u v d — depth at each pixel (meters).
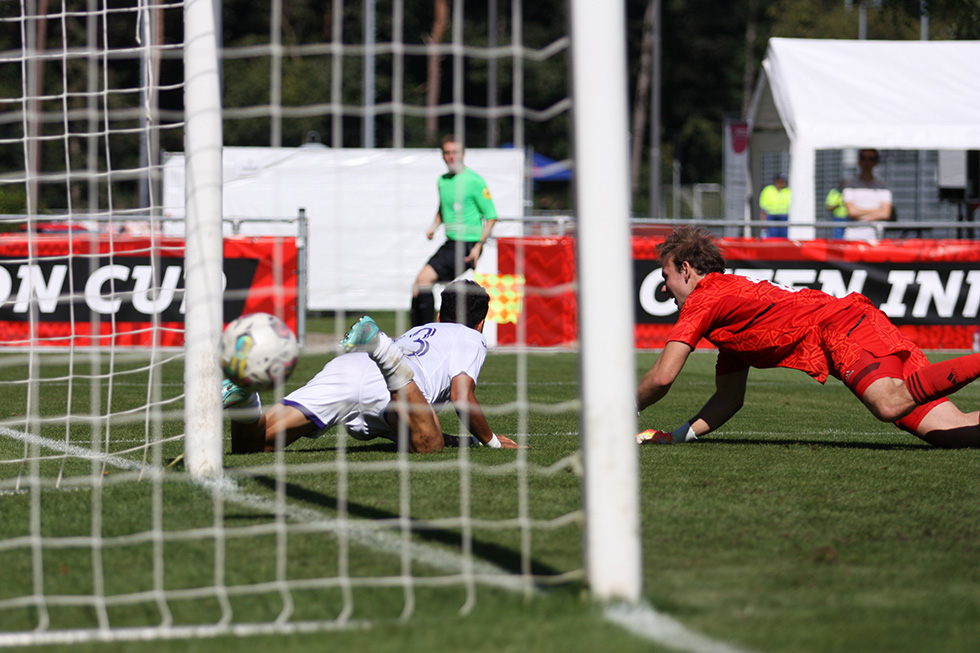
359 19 99.12
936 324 29.00
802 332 13.80
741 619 6.55
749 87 132.75
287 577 7.54
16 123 72.75
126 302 28.38
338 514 9.52
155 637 6.34
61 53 11.52
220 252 11.12
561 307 29.69
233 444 13.28
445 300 14.44
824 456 13.44
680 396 21.73
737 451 13.82
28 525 9.20
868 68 35.56
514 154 46.31
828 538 8.80
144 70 11.28
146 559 8.08
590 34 6.73
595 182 6.73
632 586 6.85
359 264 43.16
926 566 7.90
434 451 13.32
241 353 9.49
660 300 29.19
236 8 95.38
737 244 28.66
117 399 20.22
